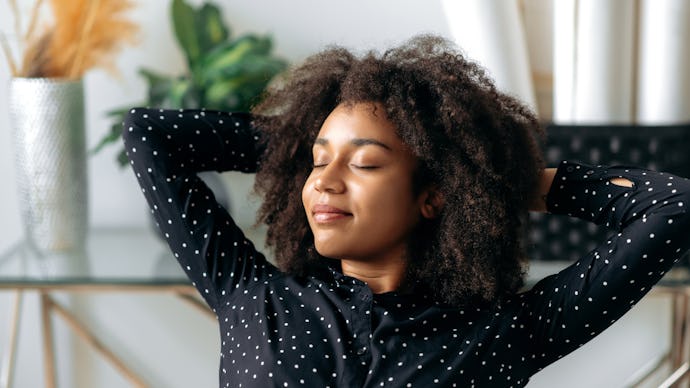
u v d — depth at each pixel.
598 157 1.96
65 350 2.42
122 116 2.12
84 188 2.12
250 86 2.07
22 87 2.05
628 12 2.02
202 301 2.41
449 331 1.22
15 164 2.12
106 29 2.09
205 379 2.44
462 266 1.22
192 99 2.09
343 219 1.19
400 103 1.19
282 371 1.20
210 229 1.28
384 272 1.25
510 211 1.24
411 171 1.21
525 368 1.22
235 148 1.37
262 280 1.27
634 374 2.38
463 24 2.02
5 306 2.40
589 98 2.05
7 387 2.26
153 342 2.42
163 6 2.22
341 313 1.23
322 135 1.22
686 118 2.06
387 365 1.20
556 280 1.21
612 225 1.22
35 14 2.07
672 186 1.17
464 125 1.19
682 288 1.88
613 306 1.18
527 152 1.26
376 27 2.22
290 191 1.33
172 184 1.29
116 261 2.05
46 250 2.11
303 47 2.23
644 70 2.06
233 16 2.22
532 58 2.16
